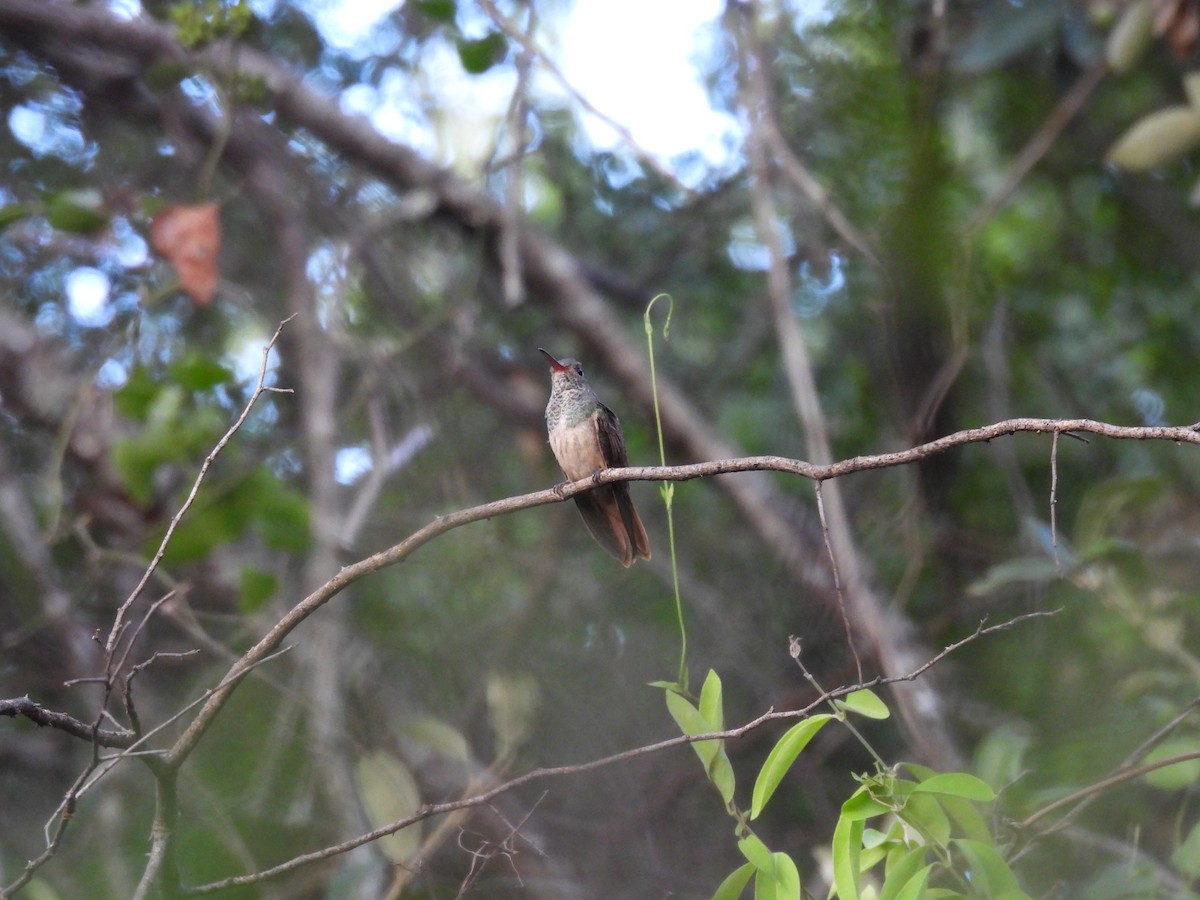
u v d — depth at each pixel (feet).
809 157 37.91
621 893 36.22
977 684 34.58
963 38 34.99
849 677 37.78
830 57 37.42
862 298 40.29
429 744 31.78
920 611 37.96
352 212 41.83
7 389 37.40
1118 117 38.42
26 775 37.19
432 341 41.96
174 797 19.71
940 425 36.50
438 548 40.75
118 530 36.88
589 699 40.40
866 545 38.91
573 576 43.19
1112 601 28.27
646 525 43.80
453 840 31.86
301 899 31.40
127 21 38.09
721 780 19.17
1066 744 30.96
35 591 36.47
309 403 36.83
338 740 30.63
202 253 32.24
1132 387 39.75
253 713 33.91
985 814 23.02
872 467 18.76
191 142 40.04
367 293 41.93
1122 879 22.04
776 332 44.47
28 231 36.29
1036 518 37.47
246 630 32.65
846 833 17.46
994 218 37.32
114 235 35.58
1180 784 22.80
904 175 35.60
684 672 20.77
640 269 47.60
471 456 44.42
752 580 42.19
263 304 41.83
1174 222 39.37
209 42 33.94
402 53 42.63
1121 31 28.60
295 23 44.14
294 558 36.60
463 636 40.09
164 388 30.99
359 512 35.14
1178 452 38.32
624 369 40.60
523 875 32.73
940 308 35.47
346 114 40.32
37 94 41.06
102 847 32.09
